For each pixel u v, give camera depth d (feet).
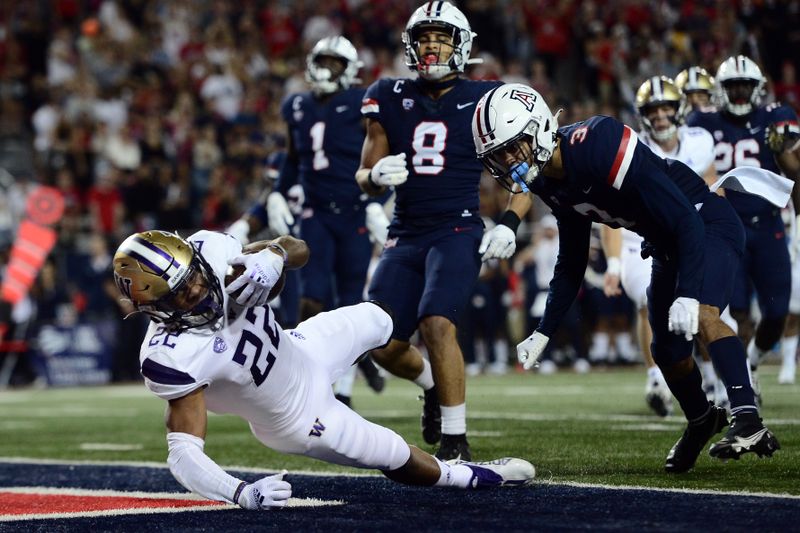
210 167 166.50
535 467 49.98
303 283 77.15
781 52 118.52
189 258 34.91
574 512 37.37
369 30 187.01
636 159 41.01
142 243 34.78
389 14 189.26
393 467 40.24
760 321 74.69
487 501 40.63
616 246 74.28
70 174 161.58
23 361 146.20
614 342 145.07
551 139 41.47
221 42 188.55
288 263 38.04
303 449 38.91
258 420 38.32
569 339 149.28
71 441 73.36
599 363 145.28
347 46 77.36
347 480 48.44
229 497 35.40
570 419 74.02
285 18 193.36
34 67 185.16
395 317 53.26
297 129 78.23
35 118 174.60
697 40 153.58
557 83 172.86
